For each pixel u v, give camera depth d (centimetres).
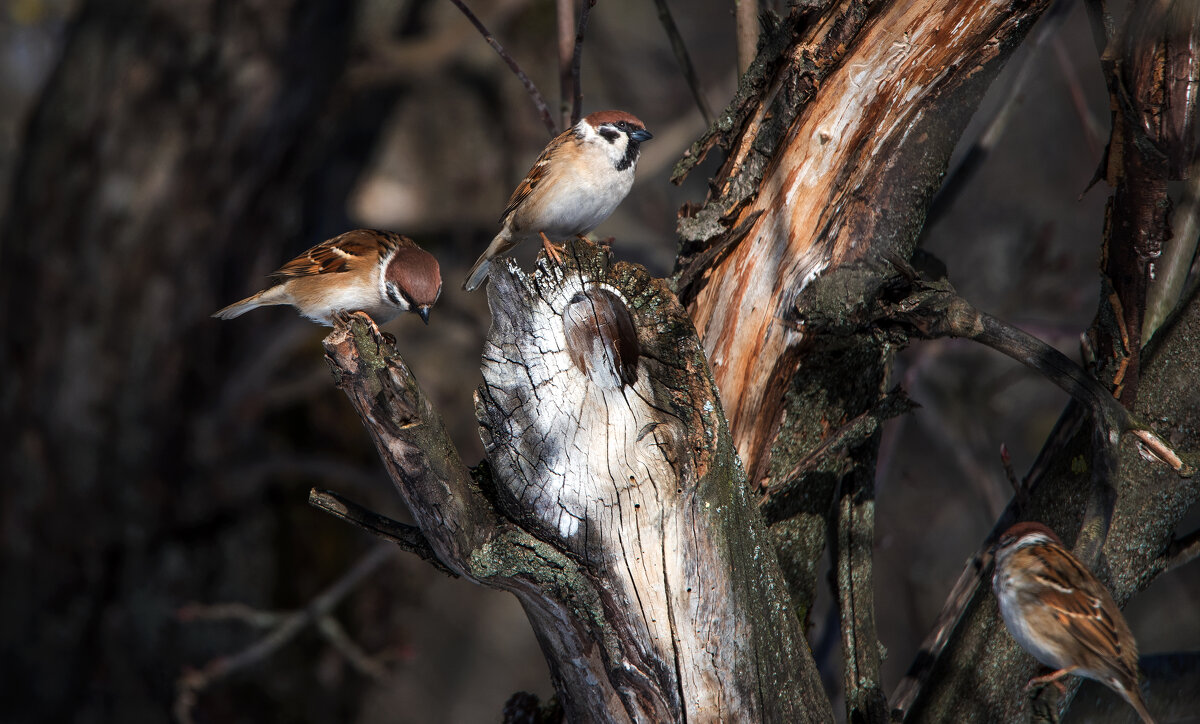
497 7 1639
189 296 1527
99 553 1552
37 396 1518
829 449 607
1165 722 668
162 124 1470
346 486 1742
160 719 1562
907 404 612
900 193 599
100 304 1502
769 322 606
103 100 1473
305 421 1752
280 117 1492
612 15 2292
